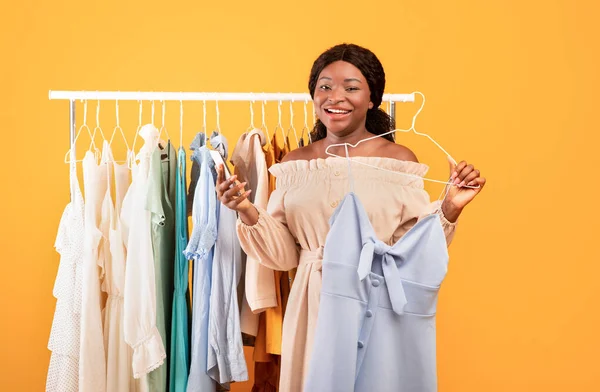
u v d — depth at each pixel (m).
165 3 3.60
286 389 2.10
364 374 1.90
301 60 3.60
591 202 3.57
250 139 2.51
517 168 3.58
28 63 3.58
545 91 3.58
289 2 3.61
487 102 3.58
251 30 3.61
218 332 2.46
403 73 3.61
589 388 3.56
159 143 2.60
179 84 3.59
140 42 3.60
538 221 3.58
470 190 1.96
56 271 3.57
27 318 3.57
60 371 2.56
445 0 3.61
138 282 2.47
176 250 2.54
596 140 3.57
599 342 3.56
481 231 3.58
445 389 3.58
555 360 3.57
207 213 2.45
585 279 3.57
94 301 2.50
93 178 2.53
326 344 1.89
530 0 3.59
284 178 2.20
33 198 3.57
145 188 2.49
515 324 3.58
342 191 2.07
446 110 3.60
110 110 3.61
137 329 2.46
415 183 2.09
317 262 2.09
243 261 2.58
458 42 3.60
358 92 2.10
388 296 1.91
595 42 3.58
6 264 3.57
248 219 2.09
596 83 3.58
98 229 2.55
